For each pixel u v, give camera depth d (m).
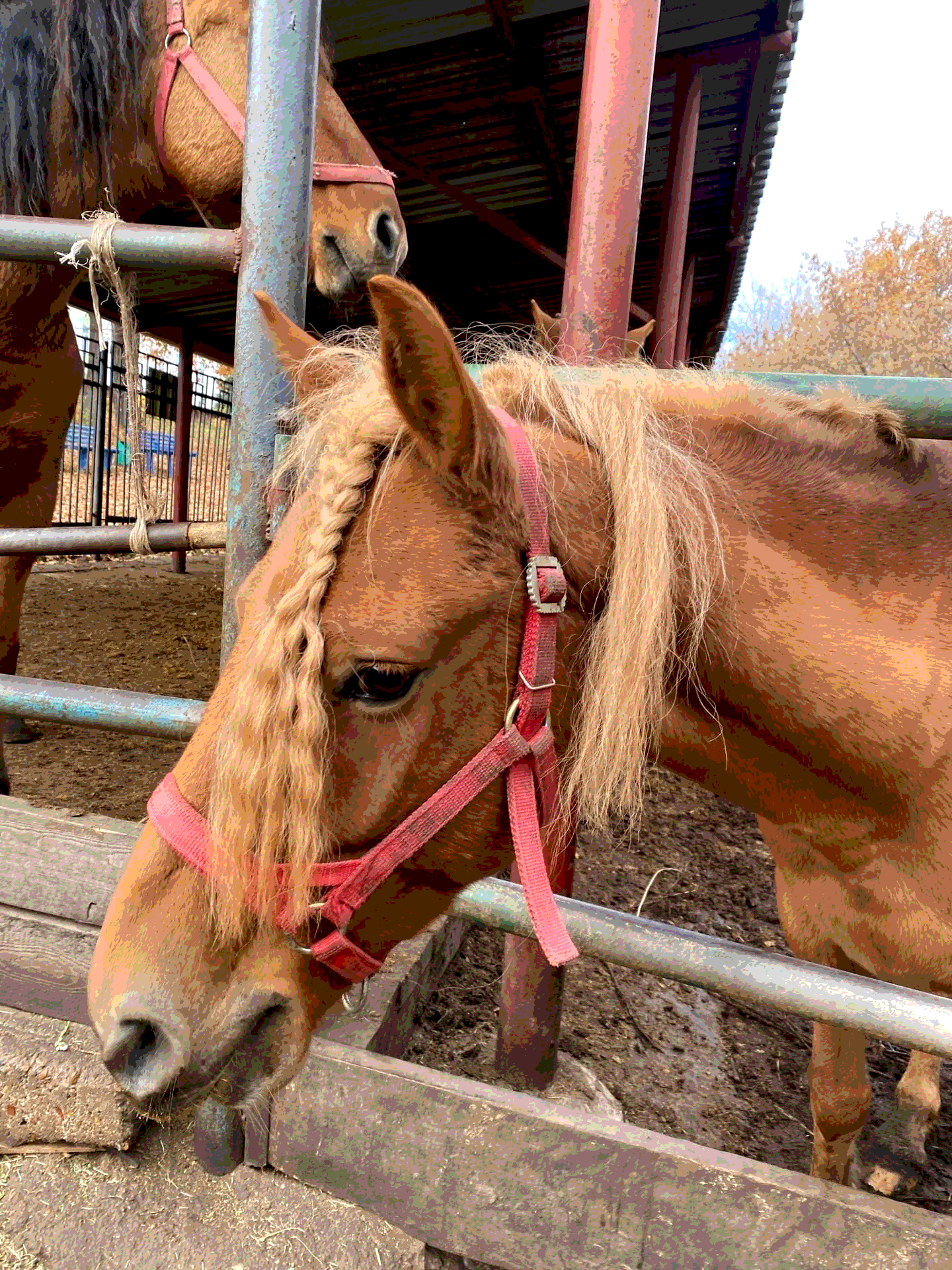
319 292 2.04
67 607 5.02
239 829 0.64
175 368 9.45
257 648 0.64
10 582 2.34
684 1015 1.90
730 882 2.50
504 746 0.71
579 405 0.82
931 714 0.83
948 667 0.85
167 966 0.69
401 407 0.64
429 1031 1.59
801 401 0.97
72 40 1.93
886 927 0.93
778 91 3.90
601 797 0.74
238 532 1.11
